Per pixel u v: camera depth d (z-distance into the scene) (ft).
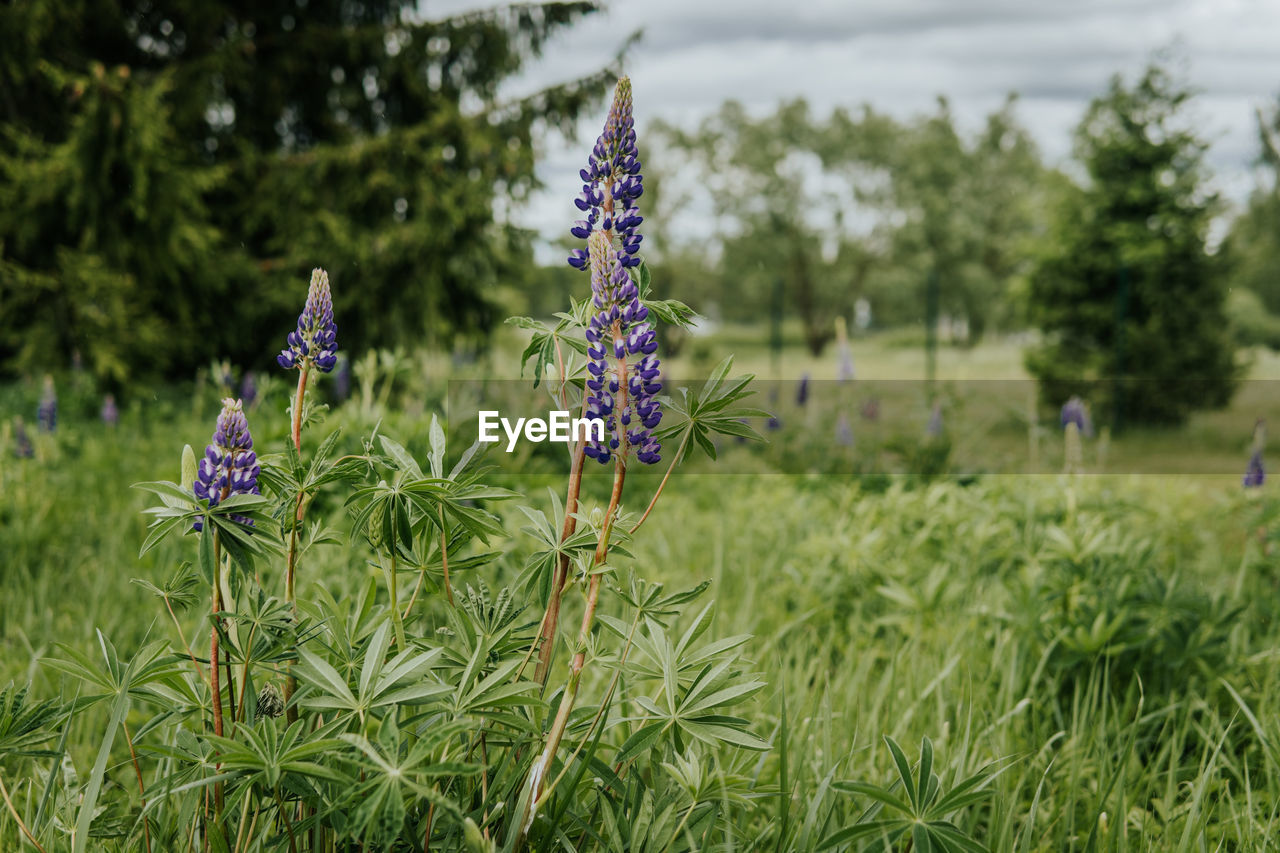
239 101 43.50
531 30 44.52
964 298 150.51
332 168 41.55
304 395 4.97
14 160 34.47
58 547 14.46
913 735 8.46
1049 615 10.27
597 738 4.71
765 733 8.22
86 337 34.40
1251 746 8.25
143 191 33.99
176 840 5.49
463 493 4.64
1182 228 51.75
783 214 158.20
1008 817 6.24
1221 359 50.57
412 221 42.27
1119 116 54.65
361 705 4.36
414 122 46.52
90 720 8.25
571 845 5.08
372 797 3.73
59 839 5.39
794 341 154.30
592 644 4.63
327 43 42.78
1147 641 9.58
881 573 12.60
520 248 45.80
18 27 34.30
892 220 159.94
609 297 4.44
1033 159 169.68
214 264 38.88
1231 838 7.11
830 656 11.33
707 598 12.10
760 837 5.98
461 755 4.90
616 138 4.78
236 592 4.78
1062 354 52.03
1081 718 8.72
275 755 4.14
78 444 23.15
